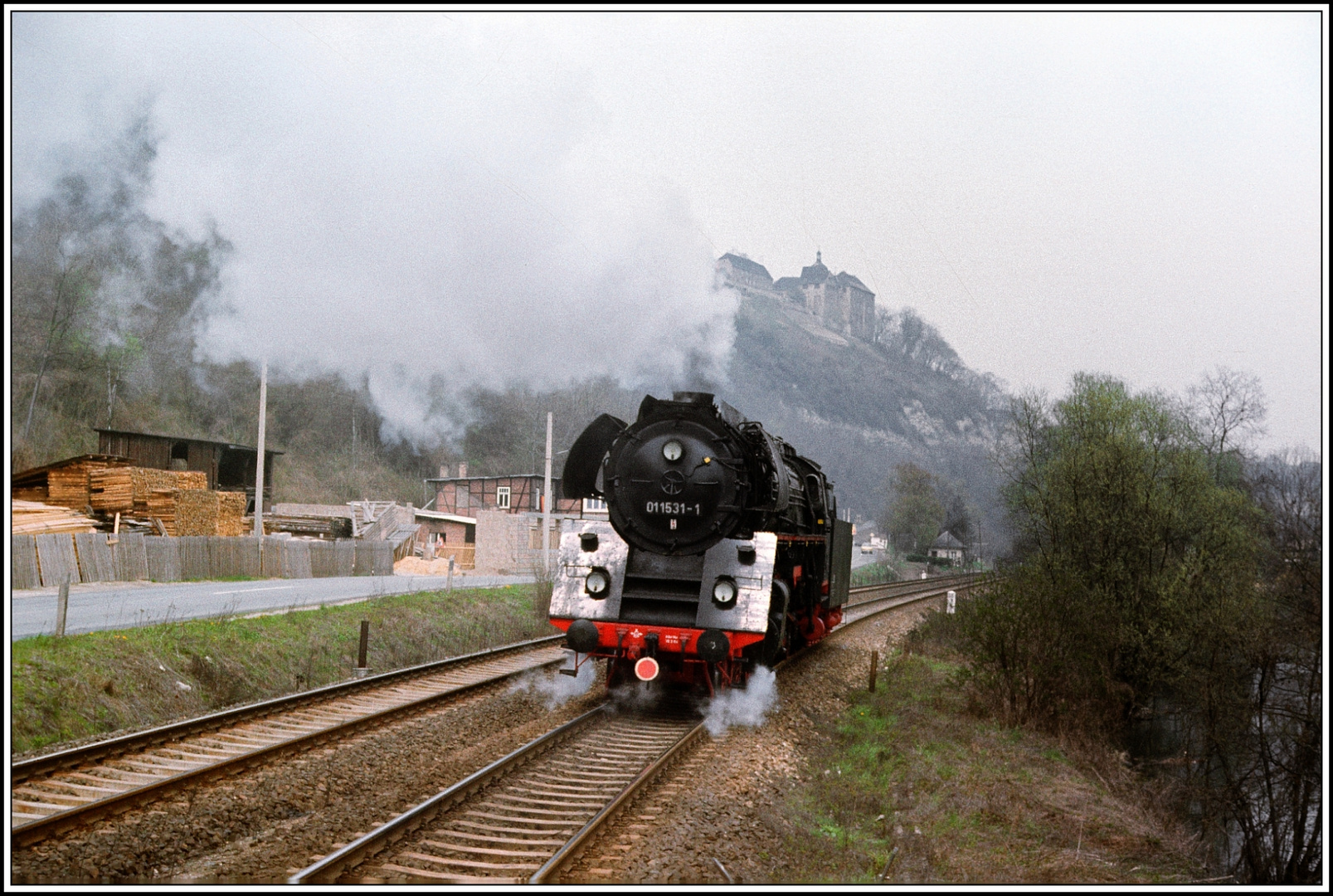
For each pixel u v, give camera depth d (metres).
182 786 7.52
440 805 7.25
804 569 15.42
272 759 8.52
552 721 10.75
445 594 21.08
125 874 6.09
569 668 14.48
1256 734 11.60
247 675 12.59
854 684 15.87
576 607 11.71
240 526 30.30
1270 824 10.57
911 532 78.75
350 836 6.70
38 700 9.25
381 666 15.23
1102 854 8.37
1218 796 10.88
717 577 11.46
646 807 7.74
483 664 15.22
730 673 11.89
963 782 9.80
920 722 12.38
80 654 10.50
